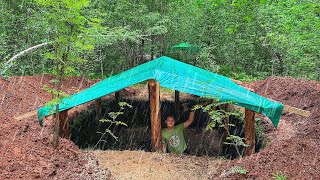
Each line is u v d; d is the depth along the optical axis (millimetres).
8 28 12469
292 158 5789
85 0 5543
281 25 11945
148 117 11633
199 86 7207
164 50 15133
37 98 9680
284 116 9352
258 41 14570
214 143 10141
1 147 5773
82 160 6090
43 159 5711
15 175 5074
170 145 8047
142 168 6387
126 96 12039
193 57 14703
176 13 14328
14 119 7293
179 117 11375
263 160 5883
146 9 13375
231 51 15344
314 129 7383
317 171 5344
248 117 7270
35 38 12438
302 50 10336
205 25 14695
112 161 6676
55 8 5559
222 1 13852
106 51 14219
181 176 6062
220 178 5613
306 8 9930
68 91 11188
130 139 10531
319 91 9953
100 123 10094
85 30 5781
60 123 7590
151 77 7297
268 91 11672
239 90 7887
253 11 13766
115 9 13180
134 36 12273
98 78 14055
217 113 6477
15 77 10789
